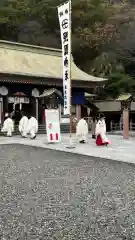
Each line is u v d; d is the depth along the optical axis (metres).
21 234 3.88
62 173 8.16
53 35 50.28
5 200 5.50
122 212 4.86
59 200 5.53
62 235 3.86
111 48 46.84
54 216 4.62
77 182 7.07
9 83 26.03
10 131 21.41
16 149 13.56
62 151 13.16
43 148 14.16
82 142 16.98
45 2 48.59
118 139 19.98
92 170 8.66
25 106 27.88
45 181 7.15
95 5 48.53
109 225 4.25
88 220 4.45
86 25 48.66
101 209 5.01
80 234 3.90
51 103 26.38
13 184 6.81
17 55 29.02
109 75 41.41
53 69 29.45
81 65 49.19
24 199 5.58
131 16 45.88
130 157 11.46
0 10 47.56
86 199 5.62
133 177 7.70
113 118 33.28
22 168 8.86
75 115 29.59
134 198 5.71
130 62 44.69
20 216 4.60
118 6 48.34
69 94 14.86
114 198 5.70
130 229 4.10
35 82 26.39
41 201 5.46
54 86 28.31
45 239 3.73
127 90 39.72
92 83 29.59
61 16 14.70
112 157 11.43
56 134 16.61
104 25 45.69
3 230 4.02
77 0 47.72
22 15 48.72
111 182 7.09
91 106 30.39
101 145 15.48
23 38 48.78
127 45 45.09
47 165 9.42
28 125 19.33
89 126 29.00
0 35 49.06
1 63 26.61
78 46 47.25
